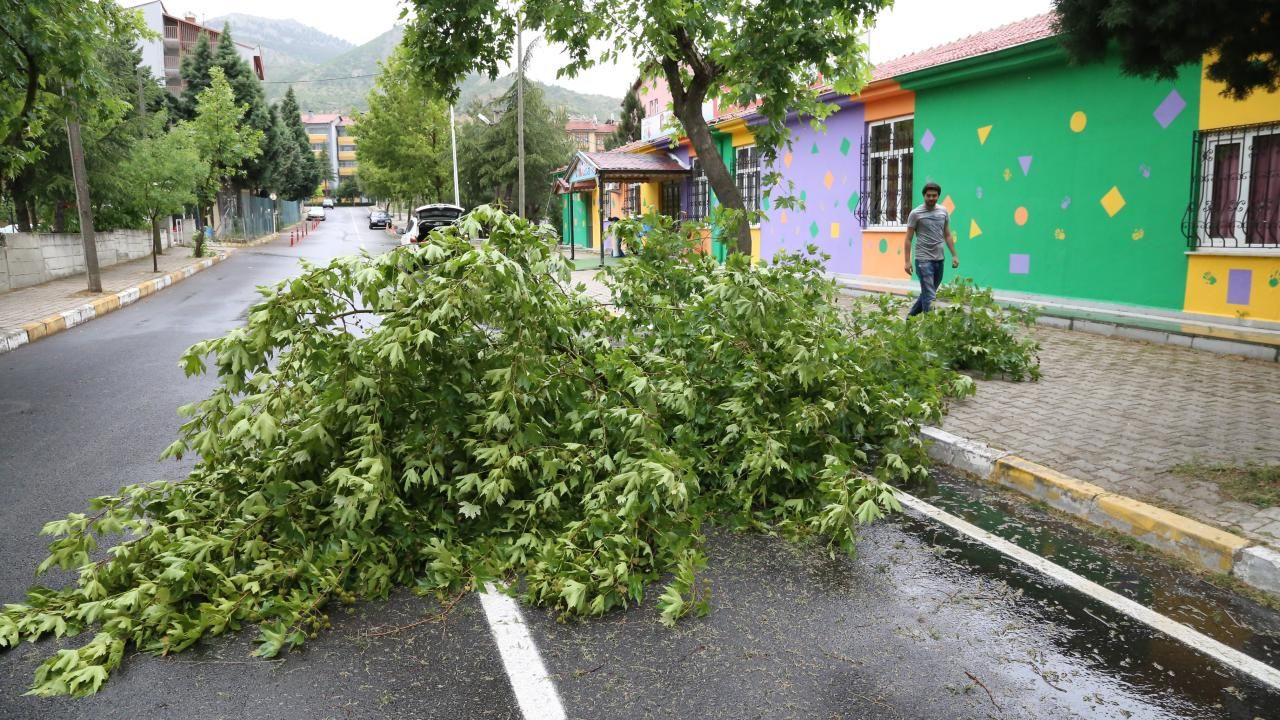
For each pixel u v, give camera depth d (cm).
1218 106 1005
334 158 16150
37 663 333
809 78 995
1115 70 1136
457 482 427
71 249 2225
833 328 645
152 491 430
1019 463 538
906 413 554
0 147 1276
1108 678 318
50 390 884
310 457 419
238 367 412
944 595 389
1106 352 927
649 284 652
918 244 1012
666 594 374
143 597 357
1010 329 838
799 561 430
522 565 414
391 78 5025
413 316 429
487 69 995
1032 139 1277
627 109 4797
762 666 328
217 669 328
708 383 536
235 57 4803
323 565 388
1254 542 408
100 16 1134
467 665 330
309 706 303
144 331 1330
